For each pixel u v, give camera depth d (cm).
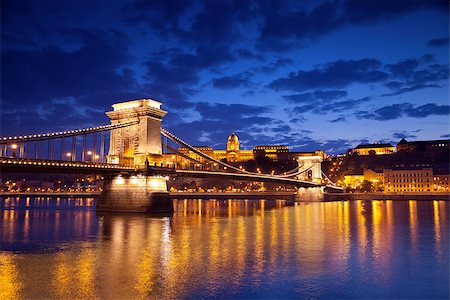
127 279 2195
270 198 17300
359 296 1931
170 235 3925
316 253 2917
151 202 6581
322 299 1886
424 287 2067
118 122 7250
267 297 1914
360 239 3638
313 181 15025
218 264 2547
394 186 18812
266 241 3509
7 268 2448
